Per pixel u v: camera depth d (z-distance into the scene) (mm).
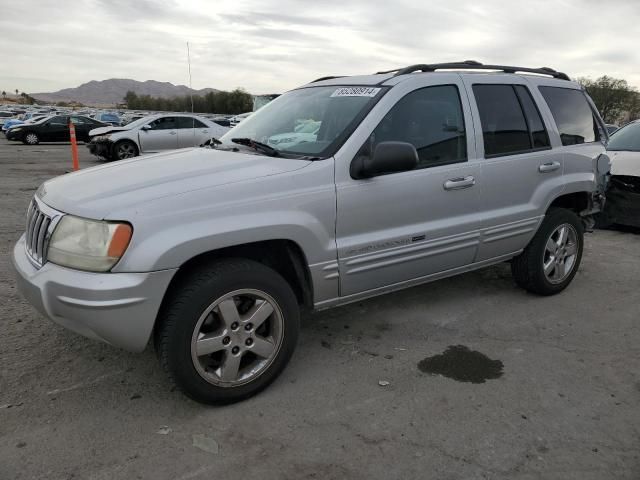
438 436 2732
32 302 2830
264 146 3561
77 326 2705
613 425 2850
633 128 7863
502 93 4227
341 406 2996
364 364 3479
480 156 3961
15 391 3066
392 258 3521
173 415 2887
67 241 2699
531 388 3215
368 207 3348
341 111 3600
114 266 2590
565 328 4090
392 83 3645
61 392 3074
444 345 3771
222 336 2879
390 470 2480
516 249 4391
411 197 3543
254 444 2654
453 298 4656
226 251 3006
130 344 2695
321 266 3207
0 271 5027
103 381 3205
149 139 16672
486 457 2578
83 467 2465
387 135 3475
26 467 2453
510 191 4168
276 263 3344
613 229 7512
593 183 4840
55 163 15859
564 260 4754
